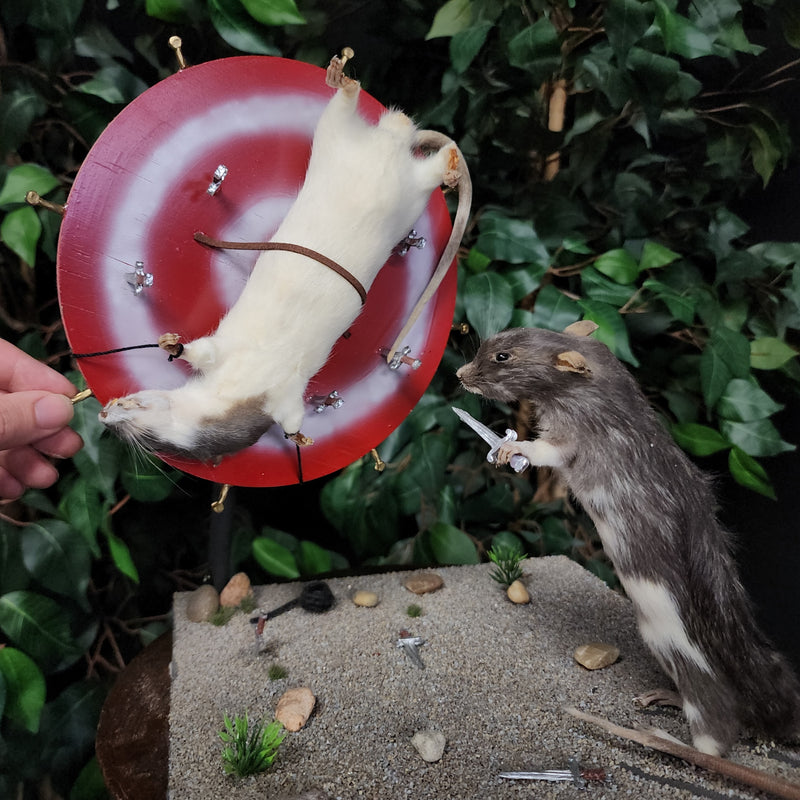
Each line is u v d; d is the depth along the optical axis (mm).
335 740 332
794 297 474
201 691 364
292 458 354
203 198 309
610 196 506
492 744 330
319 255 283
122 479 454
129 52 452
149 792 312
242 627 416
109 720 355
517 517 547
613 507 332
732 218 494
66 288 293
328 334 291
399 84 494
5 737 460
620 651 390
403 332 352
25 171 409
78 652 468
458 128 492
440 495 510
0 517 445
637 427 336
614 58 458
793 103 486
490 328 439
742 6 473
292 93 322
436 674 373
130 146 297
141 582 534
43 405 310
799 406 511
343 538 566
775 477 521
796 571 514
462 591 450
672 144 507
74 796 464
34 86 434
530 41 433
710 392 462
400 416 379
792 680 333
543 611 428
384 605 435
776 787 292
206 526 543
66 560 444
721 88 497
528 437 538
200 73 309
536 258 456
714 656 318
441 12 445
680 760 321
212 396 279
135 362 306
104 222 295
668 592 321
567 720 344
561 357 331
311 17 468
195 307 312
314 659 385
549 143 485
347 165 291
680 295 460
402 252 349
